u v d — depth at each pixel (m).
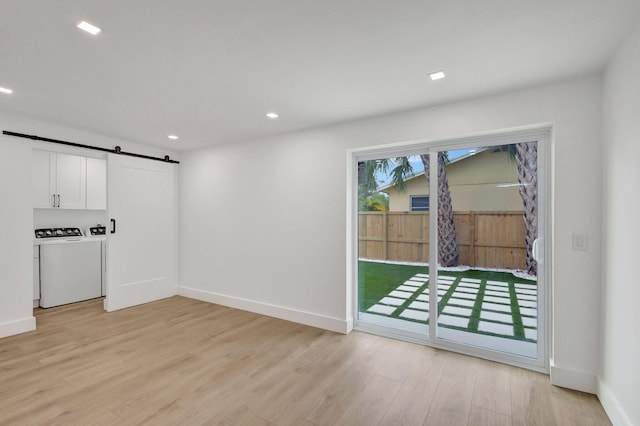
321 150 3.45
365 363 2.62
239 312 3.94
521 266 2.65
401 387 2.26
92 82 2.31
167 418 1.90
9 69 2.10
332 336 3.19
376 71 2.14
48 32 1.67
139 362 2.61
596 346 2.16
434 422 1.89
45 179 4.47
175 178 4.75
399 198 3.22
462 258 2.90
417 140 2.89
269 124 3.36
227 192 4.23
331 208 3.38
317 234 3.47
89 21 1.58
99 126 3.45
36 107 2.86
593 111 2.17
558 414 1.96
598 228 2.15
